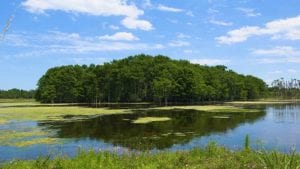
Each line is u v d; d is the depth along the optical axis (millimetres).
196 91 109875
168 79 104125
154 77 112188
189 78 109062
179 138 30234
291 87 174625
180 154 15750
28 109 69375
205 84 118375
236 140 29078
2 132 33906
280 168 11344
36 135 32000
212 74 124062
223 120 46156
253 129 36719
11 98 169625
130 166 13633
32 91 173000
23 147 25906
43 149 25094
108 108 74750
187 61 128750
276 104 99188
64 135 32188
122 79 111188
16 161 15406
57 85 114688
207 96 124875
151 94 115688
